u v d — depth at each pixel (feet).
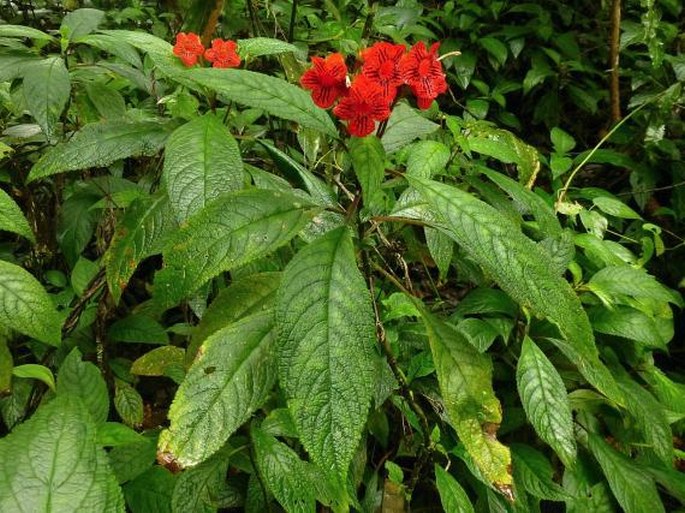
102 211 2.45
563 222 3.53
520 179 2.62
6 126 2.76
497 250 1.43
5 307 1.66
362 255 1.87
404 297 2.25
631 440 2.57
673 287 3.81
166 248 1.44
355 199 1.69
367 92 1.43
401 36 3.72
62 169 1.78
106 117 2.42
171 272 1.44
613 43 4.15
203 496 1.78
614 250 3.02
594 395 2.50
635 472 2.40
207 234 1.45
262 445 1.71
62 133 2.62
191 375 1.50
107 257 1.82
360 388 1.32
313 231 1.82
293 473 1.68
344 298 1.38
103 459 1.07
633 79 4.23
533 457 2.39
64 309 2.34
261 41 2.01
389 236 2.64
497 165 4.23
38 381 2.19
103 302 2.26
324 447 1.28
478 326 2.46
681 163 4.04
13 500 0.99
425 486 2.49
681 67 3.78
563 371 2.59
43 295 1.71
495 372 2.61
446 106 4.75
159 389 2.75
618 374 2.67
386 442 2.34
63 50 2.13
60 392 1.75
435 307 2.84
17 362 2.34
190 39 1.85
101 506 1.01
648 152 3.97
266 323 1.59
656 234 3.06
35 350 2.31
